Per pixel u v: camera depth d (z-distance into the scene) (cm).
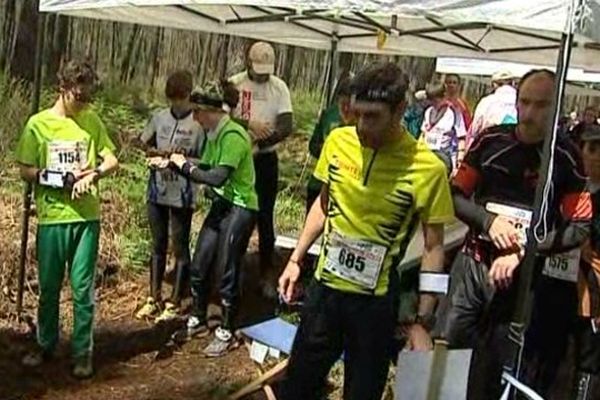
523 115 335
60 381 460
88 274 456
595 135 354
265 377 429
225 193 515
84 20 1065
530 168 338
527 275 318
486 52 669
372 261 319
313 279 340
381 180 314
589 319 373
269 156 607
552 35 563
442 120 882
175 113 551
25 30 972
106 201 696
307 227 354
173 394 457
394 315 329
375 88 303
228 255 514
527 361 370
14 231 616
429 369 321
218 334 518
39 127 439
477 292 354
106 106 933
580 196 340
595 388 376
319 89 1241
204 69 1183
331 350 335
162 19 595
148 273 622
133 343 520
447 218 318
